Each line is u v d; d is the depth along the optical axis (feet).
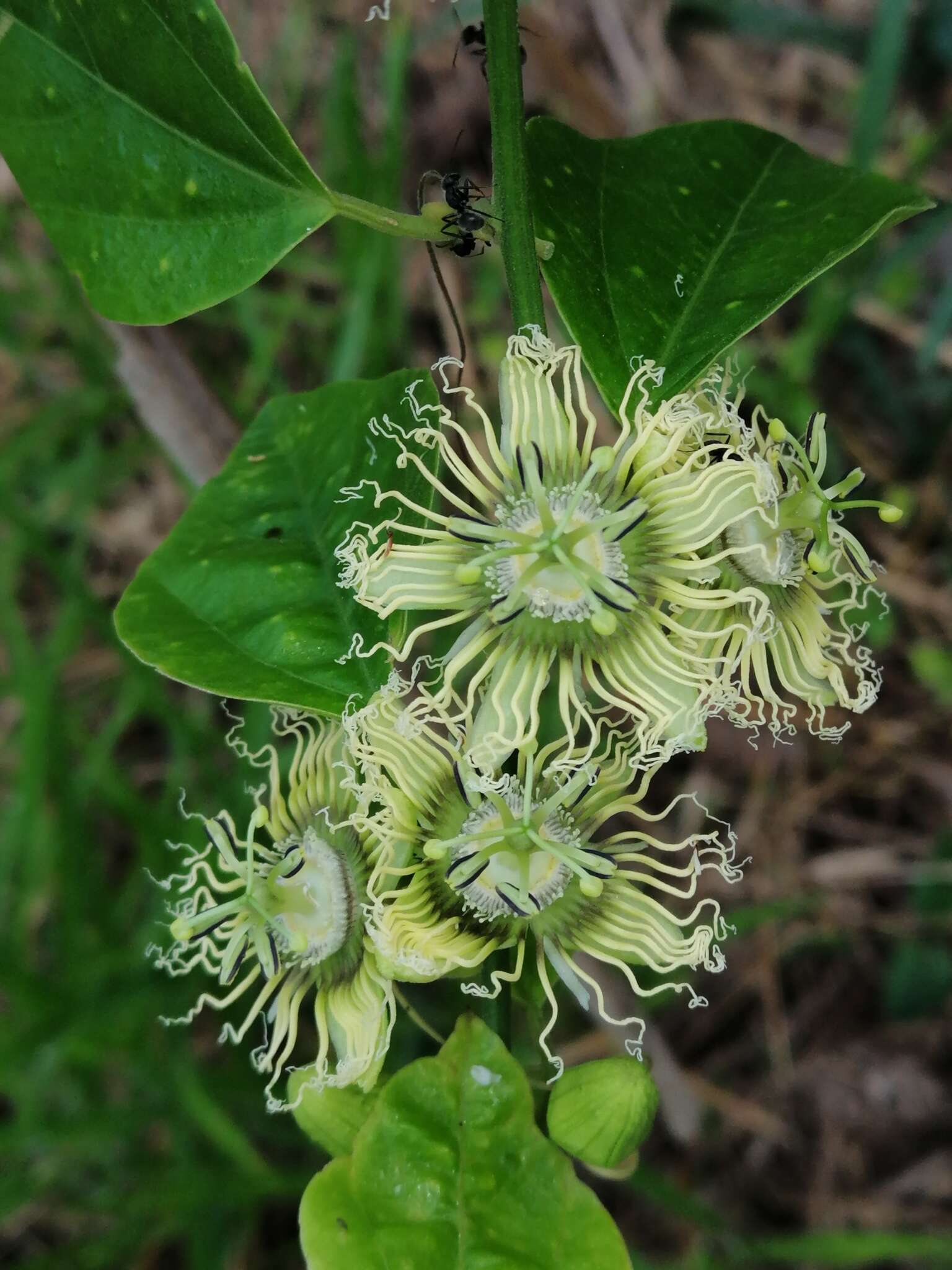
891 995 0.87
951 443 0.92
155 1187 0.75
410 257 0.93
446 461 0.42
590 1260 0.41
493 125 0.44
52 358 0.95
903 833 0.90
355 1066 0.42
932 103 0.92
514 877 0.42
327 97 0.87
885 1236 0.74
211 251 0.42
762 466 0.42
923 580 0.91
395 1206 0.42
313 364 0.92
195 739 0.82
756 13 0.87
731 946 0.90
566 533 0.41
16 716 0.96
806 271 0.47
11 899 0.85
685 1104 0.79
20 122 0.40
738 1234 0.77
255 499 0.50
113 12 0.39
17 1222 0.85
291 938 0.44
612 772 0.44
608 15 0.96
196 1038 0.84
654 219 0.48
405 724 0.41
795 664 0.45
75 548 0.88
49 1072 0.76
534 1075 0.45
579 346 0.44
